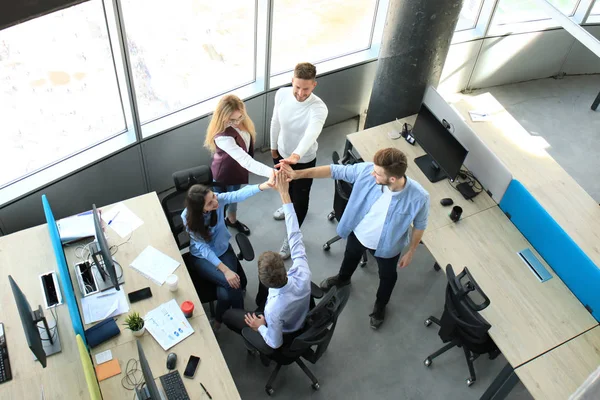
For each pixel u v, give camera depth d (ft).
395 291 13.15
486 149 12.22
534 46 19.76
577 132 18.92
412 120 14.56
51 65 11.00
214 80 14.53
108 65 11.95
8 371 8.32
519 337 9.82
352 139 13.82
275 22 14.61
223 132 10.84
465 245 11.46
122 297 9.47
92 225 10.63
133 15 11.60
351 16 16.16
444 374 11.54
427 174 13.03
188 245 11.30
